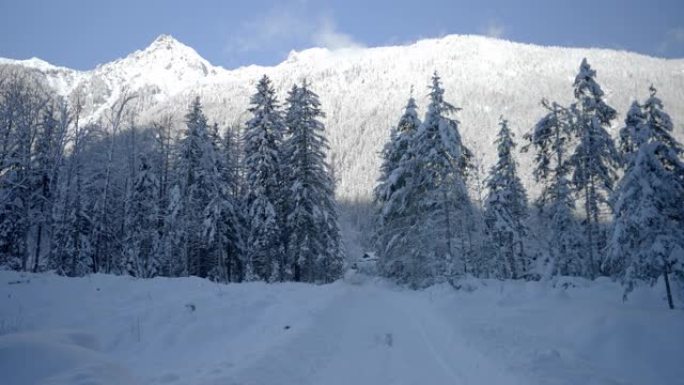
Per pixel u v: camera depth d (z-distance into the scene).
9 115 26.73
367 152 150.00
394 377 9.08
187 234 35.25
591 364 8.82
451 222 27.17
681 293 15.10
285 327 12.84
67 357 8.41
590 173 26.73
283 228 35.53
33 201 30.27
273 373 8.23
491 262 32.41
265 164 34.47
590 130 26.92
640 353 9.73
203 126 38.66
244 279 37.19
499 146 37.62
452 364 9.85
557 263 27.88
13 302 14.59
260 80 36.66
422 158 28.59
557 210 29.33
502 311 15.32
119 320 13.52
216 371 8.16
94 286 17.56
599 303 16.30
